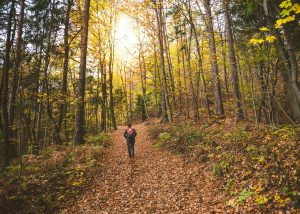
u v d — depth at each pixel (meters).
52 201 7.93
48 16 18.95
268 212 5.64
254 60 11.10
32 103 18.97
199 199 7.42
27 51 18.16
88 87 32.59
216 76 19.61
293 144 7.52
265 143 8.73
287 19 4.35
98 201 8.14
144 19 21.23
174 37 27.56
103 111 30.86
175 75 34.09
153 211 7.14
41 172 9.98
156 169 11.05
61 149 15.20
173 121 23.20
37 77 17.45
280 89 13.49
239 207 6.25
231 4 11.94
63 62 20.22
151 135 20.00
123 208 7.54
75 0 19.88
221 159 9.39
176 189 8.45
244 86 15.41
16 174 9.79
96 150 14.09
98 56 25.83
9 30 13.09
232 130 12.43
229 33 14.05
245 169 7.81
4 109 12.31
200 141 12.59
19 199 7.58
